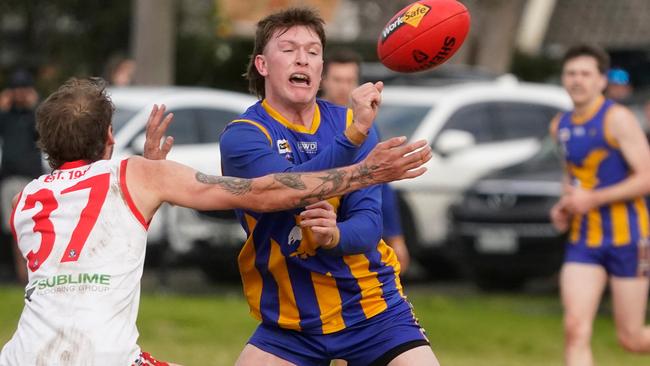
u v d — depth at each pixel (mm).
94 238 15945
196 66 80688
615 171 28219
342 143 17078
